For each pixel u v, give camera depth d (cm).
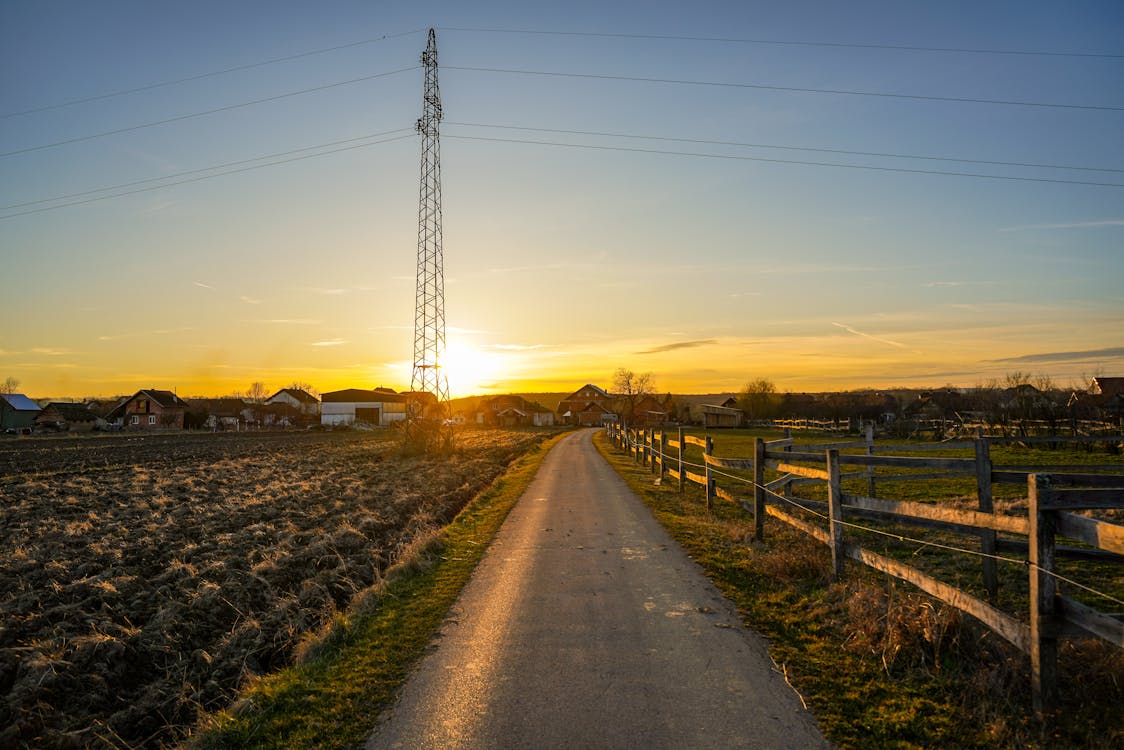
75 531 1355
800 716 455
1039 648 431
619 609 706
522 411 11100
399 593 821
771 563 862
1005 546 745
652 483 2017
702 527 1195
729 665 546
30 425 8138
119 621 838
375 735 453
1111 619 382
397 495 1878
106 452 4006
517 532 1193
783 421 7212
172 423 8394
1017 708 449
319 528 1361
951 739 422
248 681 630
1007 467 2045
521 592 788
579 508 1473
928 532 1107
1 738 555
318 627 790
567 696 495
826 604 688
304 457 3528
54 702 630
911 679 506
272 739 463
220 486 2192
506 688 514
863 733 432
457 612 721
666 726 443
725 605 712
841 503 765
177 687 670
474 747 426
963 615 549
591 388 11450
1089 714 436
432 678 543
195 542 1268
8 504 1806
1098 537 389
